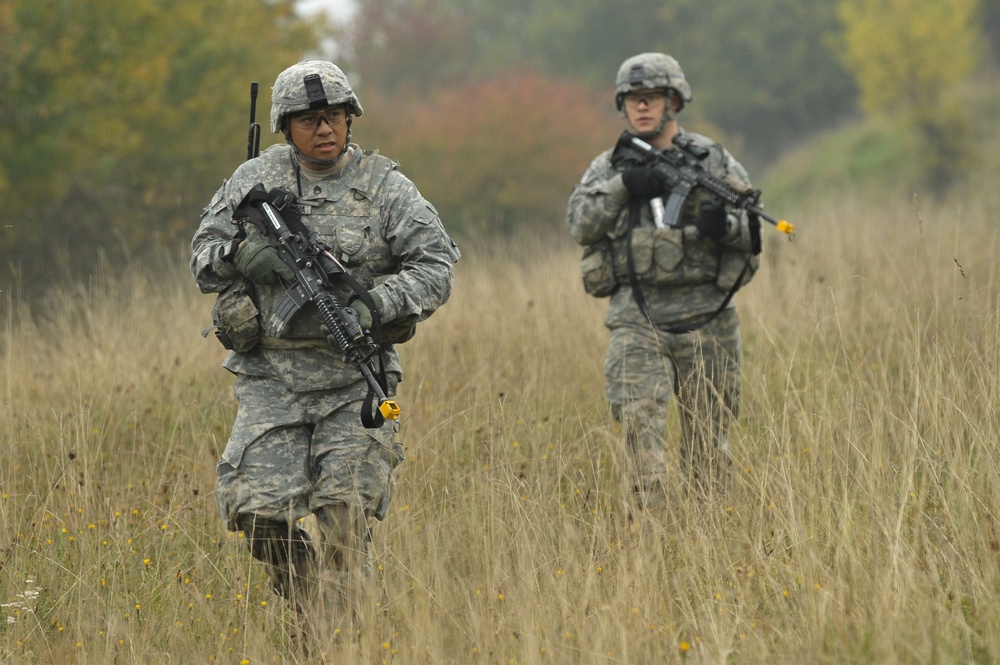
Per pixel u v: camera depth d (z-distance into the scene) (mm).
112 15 57031
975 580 13719
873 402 18891
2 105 53750
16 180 53688
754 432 19453
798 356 23328
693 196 20594
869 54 125938
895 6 124188
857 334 24688
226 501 15211
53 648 15438
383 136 113875
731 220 20141
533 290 32812
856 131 139125
